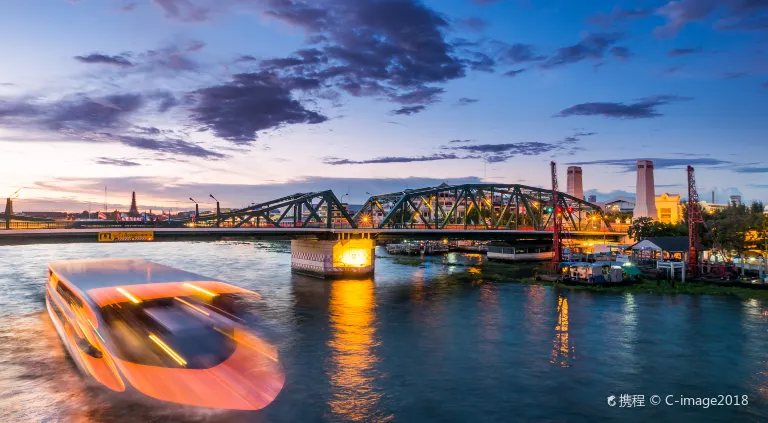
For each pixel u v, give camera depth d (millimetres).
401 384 34219
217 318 31234
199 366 29438
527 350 42312
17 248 199750
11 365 35344
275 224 94625
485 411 30047
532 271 103812
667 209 186875
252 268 107312
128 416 27094
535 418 29188
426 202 119062
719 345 43656
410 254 152000
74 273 36406
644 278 84562
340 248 90000
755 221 92750
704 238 100500
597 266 80062
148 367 28391
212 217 88125
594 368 37719
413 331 48781
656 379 35406
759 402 31531
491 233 113125
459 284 82688
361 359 39562
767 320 53250
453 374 36281
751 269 88375
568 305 62688
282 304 62969
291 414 28953
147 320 29016
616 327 50344
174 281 32438
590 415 29641
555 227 93312
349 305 62531
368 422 28359
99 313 29188
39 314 52500
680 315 56000
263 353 35969
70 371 33906
